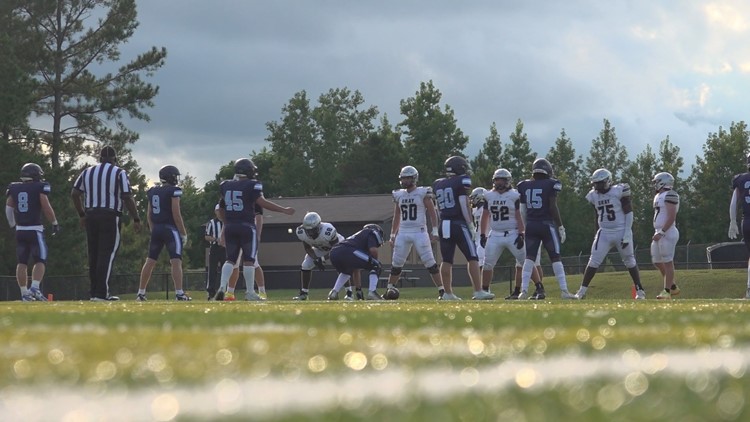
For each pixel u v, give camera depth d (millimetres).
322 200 146375
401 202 43219
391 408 5859
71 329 13977
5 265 107375
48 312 21562
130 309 24125
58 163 121188
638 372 7836
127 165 123875
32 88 108625
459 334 12336
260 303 31969
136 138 124062
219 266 71062
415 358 9062
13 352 9672
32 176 44219
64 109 122375
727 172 168375
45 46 120188
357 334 12336
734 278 75188
